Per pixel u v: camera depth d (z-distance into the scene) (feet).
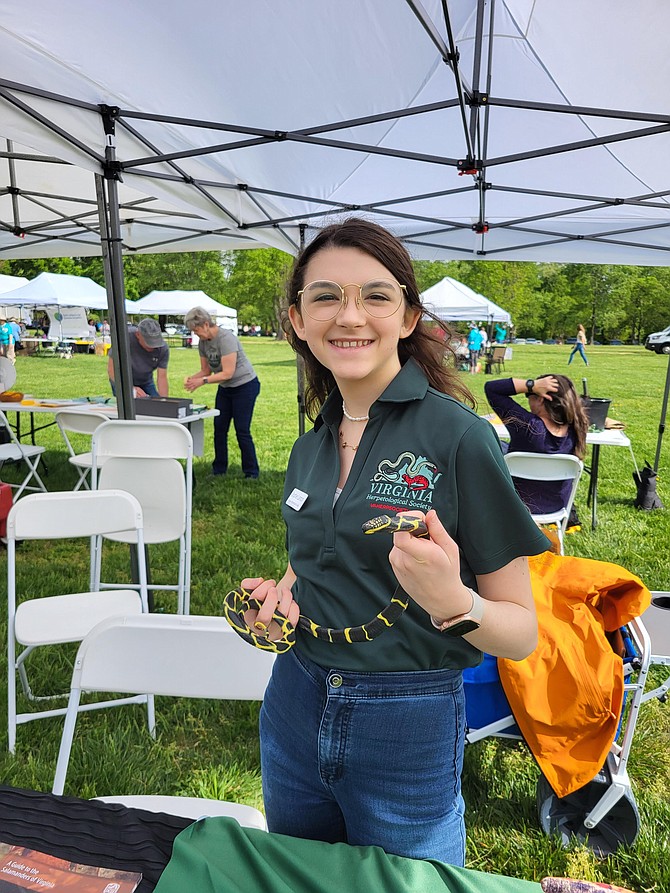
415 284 3.37
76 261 118.83
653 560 15.61
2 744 8.75
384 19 9.31
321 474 3.55
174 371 65.77
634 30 9.92
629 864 6.97
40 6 8.60
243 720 9.39
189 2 8.60
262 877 3.00
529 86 12.57
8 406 20.77
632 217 18.75
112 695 9.88
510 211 19.15
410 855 3.45
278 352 102.99
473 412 3.20
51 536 8.98
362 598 3.31
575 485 13.98
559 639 6.95
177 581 14.19
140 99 11.15
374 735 3.32
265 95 11.25
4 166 18.75
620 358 95.96
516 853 7.11
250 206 17.38
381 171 15.87
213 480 22.86
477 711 7.49
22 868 3.07
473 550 3.13
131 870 3.09
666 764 8.74
